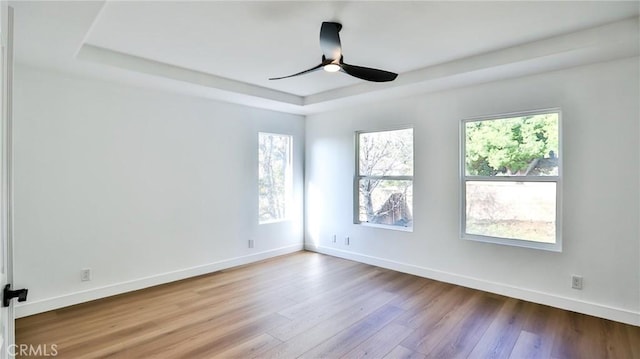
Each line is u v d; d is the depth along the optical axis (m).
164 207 4.00
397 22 2.51
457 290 3.77
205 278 4.19
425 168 4.20
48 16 2.10
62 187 3.26
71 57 2.81
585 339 2.67
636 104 2.88
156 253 3.93
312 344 2.61
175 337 2.70
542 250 3.36
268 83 4.12
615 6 2.29
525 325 2.91
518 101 3.47
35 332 2.76
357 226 4.93
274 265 4.76
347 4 2.24
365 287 3.87
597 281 3.06
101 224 3.51
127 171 3.69
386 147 4.69
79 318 3.03
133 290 3.74
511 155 3.61
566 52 2.76
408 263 4.39
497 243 3.66
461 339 2.69
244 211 4.83
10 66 1.39
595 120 3.05
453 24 2.55
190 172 4.22
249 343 2.62
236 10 2.31
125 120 3.67
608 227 3.01
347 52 3.13
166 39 2.79
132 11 2.30
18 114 3.02
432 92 4.07
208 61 3.33
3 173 1.17
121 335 2.73
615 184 2.97
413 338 2.70
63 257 3.27
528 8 2.31
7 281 1.31
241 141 4.77
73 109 3.32
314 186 5.51
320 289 3.81
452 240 3.99
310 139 5.55
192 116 4.23
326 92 4.53
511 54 3.02
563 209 3.23
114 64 3.06
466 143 3.93
